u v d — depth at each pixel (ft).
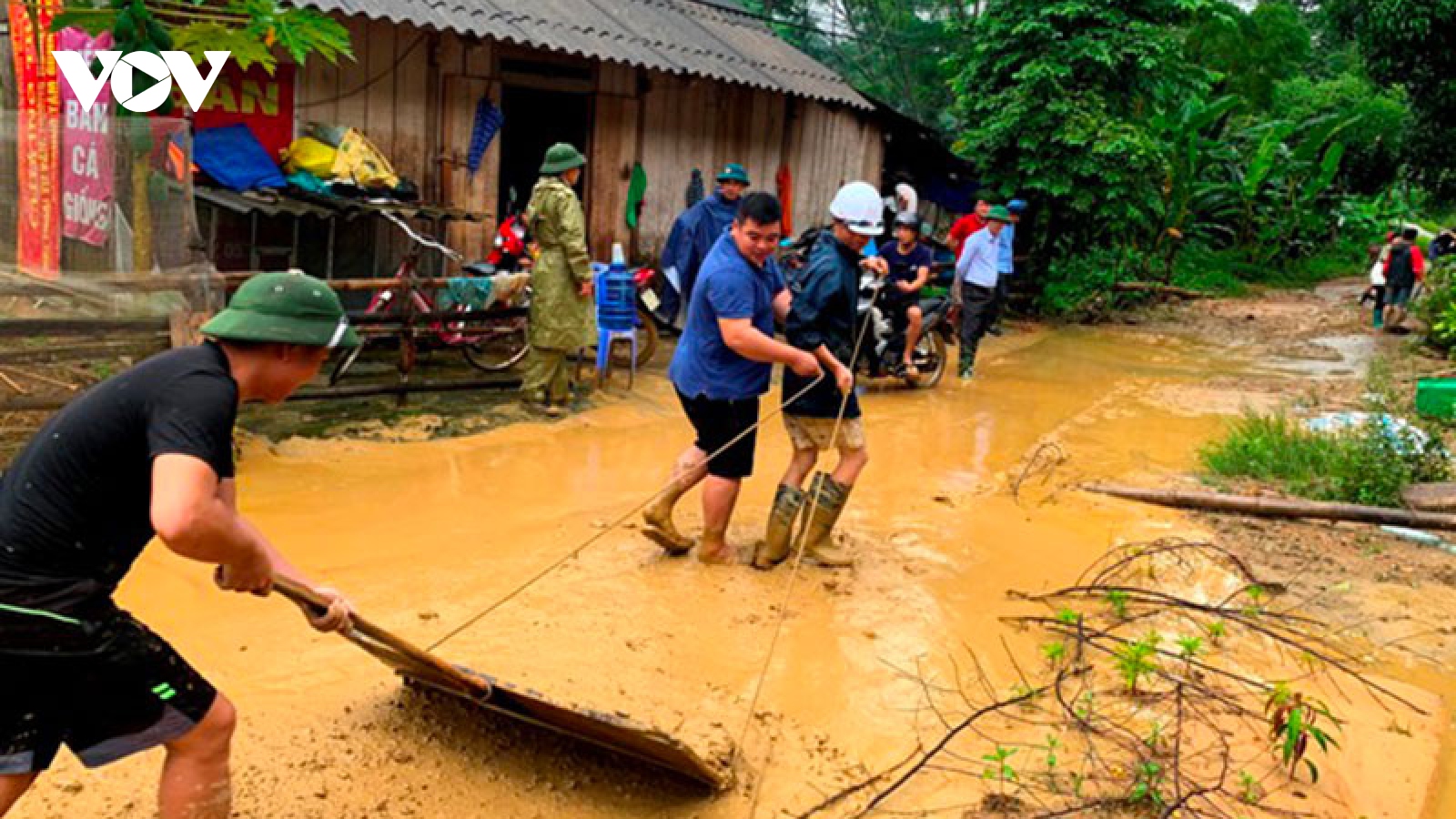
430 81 32.27
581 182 37.81
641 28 37.50
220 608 15.03
